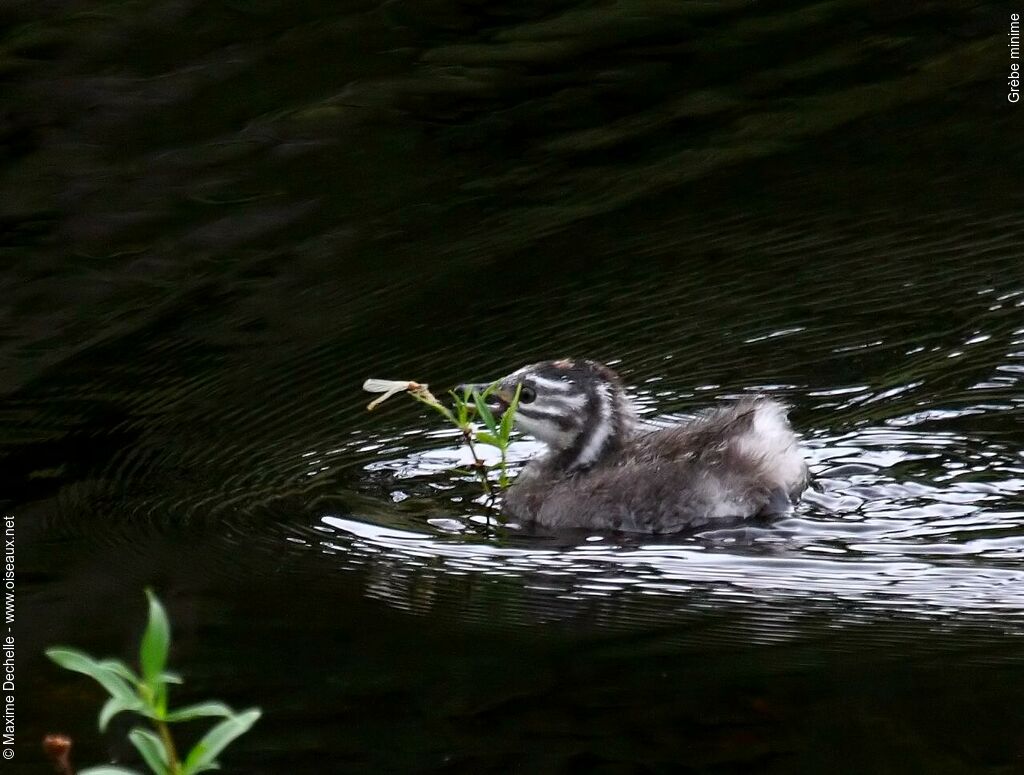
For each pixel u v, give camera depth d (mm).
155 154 20781
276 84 22188
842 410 15148
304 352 17109
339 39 23375
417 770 9594
